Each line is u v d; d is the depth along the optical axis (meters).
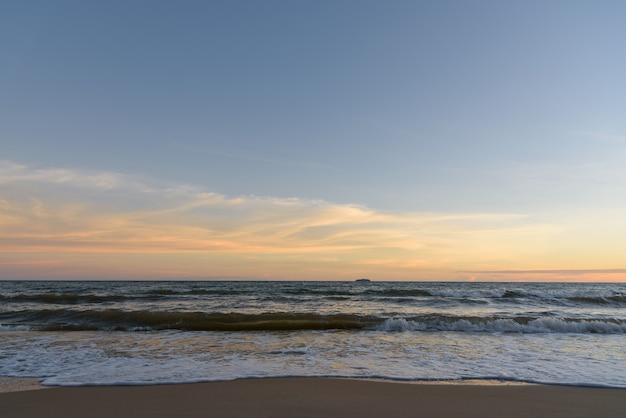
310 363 7.99
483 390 6.09
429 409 5.10
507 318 14.25
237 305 21.06
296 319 14.65
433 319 14.02
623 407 5.29
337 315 15.06
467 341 10.98
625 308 21.77
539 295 28.25
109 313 14.70
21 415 4.73
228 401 5.35
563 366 7.89
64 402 5.27
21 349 9.39
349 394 5.77
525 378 6.89
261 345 10.12
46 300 22.56
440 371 7.37
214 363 7.93
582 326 13.47
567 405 5.36
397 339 11.23
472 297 27.50
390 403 5.34
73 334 11.89
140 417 4.66
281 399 5.47
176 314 14.79
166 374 6.95
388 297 26.72
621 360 8.54
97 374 6.93
